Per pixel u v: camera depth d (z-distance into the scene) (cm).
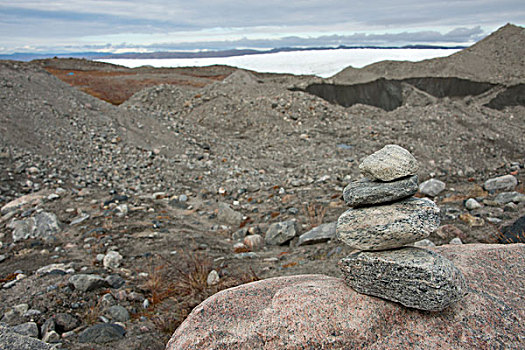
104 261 536
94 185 881
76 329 386
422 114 1495
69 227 659
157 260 556
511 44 2556
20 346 276
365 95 2494
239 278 499
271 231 652
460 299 278
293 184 938
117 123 1267
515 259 339
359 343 263
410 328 271
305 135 1397
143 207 773
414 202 296
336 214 727
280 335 268
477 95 2309
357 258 290
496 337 259
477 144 1191
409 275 267
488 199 738
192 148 1206
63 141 1062
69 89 1386
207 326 283
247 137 1463
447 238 567
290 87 2302
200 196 873
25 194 789
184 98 1825
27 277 484
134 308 434
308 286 310
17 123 1037
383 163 295
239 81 1998
